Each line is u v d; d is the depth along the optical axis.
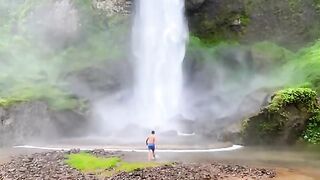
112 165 23.38
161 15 49.56
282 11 47.84
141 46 48.59
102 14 49.31
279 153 29.53
